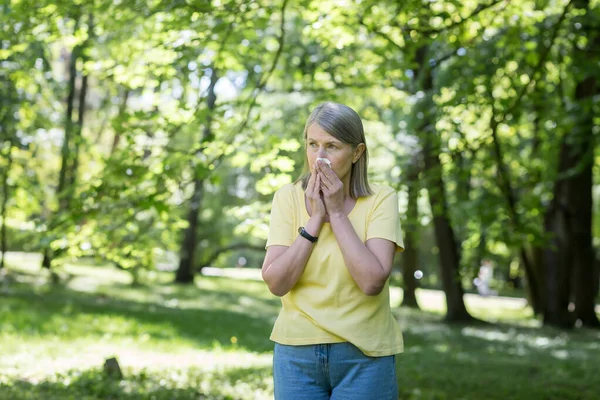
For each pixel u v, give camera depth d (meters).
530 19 8.76
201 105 7.09
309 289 2.87
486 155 10.21
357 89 12.31
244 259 48.94
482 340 15.25
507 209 11.05
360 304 2.85
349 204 2.96
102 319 12.97
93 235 6.86
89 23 7.71
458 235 21.75
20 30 6.65
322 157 2.87
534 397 8.16
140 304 17.39
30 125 13.61
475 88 8.87
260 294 27.05
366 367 2.84
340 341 2.83
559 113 11.43
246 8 6.66
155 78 7.23
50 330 10.96
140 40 7.13
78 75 20.20
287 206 3.00
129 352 9.72
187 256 27.88
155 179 6.73
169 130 6.88
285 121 17.17
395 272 35.94
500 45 9.24
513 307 28.84
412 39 7.91
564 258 18.59
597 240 36.84
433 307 27.06
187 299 21.41
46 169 20.23
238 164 6.92
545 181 18.39
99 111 21.41
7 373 7.29
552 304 18.78
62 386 6.76
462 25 7.85
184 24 6.50
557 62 9.91
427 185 9.02
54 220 6.85
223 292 25.56
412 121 9.66
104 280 24.03
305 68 11.86
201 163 6.70
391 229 2.92
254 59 8.48
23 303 14.07
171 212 7.20
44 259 22.95
